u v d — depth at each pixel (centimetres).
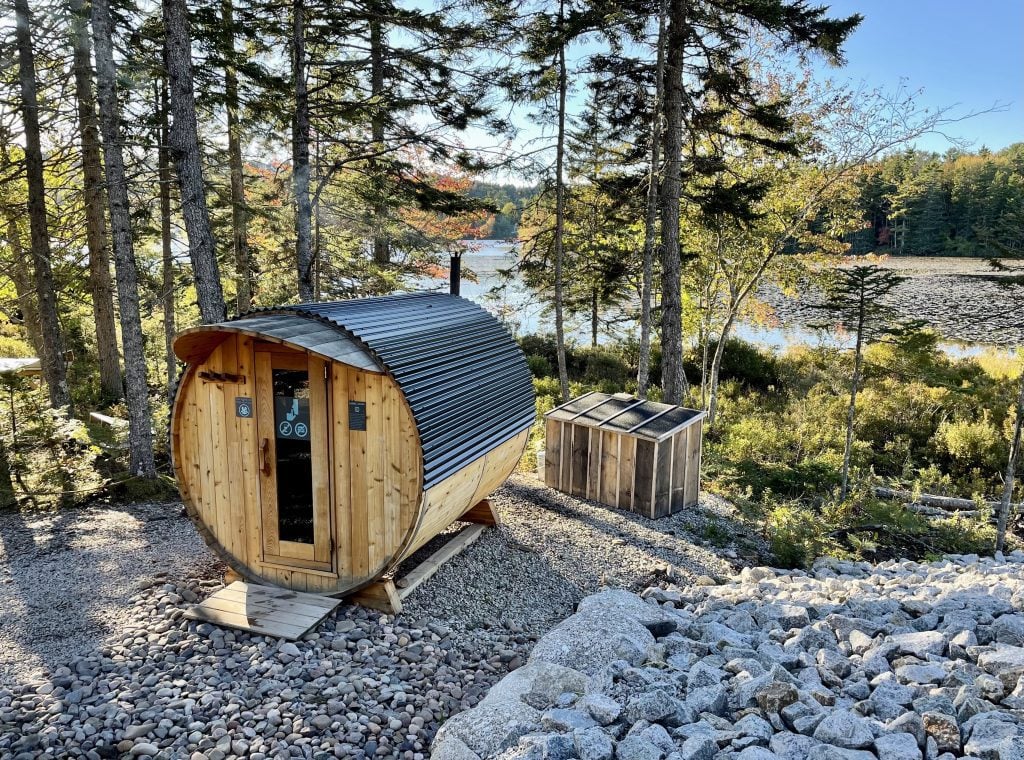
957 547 871
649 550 759
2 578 607
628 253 1460
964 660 428
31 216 1080
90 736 385
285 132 1374
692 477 937
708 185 1313
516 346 765
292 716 409
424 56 1216
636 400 985
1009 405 1445
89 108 1146
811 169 1434
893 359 1847
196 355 557
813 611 547
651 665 446
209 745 380
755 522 896
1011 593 545
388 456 530
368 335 541
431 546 689
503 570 663
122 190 864
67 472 891
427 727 413
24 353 1895
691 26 1175
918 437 1373
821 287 1602
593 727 356
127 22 1055
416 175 1376
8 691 425
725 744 342
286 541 568
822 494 1045
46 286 1098
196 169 888
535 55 1267
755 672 424
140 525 755
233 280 1483
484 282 3161
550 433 958
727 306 1680
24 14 977
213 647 486
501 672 484
